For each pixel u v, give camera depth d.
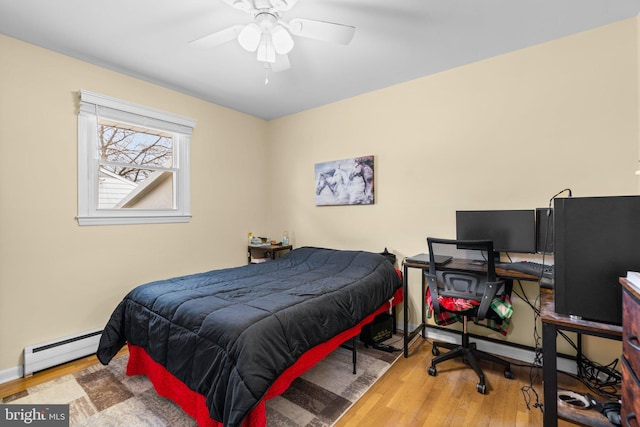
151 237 2.90
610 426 1.50
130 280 2.75
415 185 2.90
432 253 2.19
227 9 1.86
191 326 1.63
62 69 2.35
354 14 1.92
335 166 3.43
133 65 2.55
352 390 1.96
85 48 2.28
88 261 2.49
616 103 2.04
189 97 3.22
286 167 3.93
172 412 1.73
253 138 3.92
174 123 3.04
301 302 1.83
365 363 2.32
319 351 1.81
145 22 1.98
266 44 1.88
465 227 2.50
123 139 2.81
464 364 2.30
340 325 1.96
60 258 2.34
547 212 2.16
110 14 1.89
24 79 2.18
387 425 1.63
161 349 1.74
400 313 2.99
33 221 2.21
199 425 1.49
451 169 2.70
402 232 2.99
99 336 2.49
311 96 3.28
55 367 2.25
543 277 1.88
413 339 2.77
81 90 2.40
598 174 2.10
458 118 2.65
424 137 2.84
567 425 1.59
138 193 2.89
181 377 1.60
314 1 1.79
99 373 2.17
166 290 2.07
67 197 2.38
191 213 3.22
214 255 3.45
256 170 3.96
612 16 1.96
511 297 2.39
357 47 2.31
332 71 2.70
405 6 1.84
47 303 2.28
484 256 2.45
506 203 2.44
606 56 2.06
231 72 2.70
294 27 1.74
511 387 1.99
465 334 2.26
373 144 3.16
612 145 2.05
